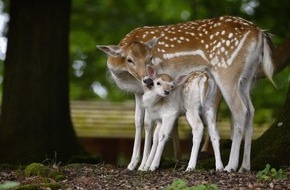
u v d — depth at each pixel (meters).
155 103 11.22
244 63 11.38
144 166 11.35
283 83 23.30
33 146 16.95
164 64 11.80
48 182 10.24
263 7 20.45
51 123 17.25
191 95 11.12
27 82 17.27
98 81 28.38
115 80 12.11
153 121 11.57
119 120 24.58
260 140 12.41
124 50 11.67
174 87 11.16
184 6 25.31
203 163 12.00
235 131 11.22
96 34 25.11
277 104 22.95
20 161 16.23
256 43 11.41
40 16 17.41
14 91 17.28
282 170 10.95
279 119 12.32
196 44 11.74
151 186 9.79
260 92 23.12
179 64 11.78
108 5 25.14
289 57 14.00
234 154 11.16
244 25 11.55
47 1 17.41
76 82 28.31
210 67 11.67
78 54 27.44
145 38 11.94
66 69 17.69
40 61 17.33
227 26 11.59
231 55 11.41
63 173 10.89
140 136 11.80
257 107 23.09
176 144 13.02
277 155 11.76
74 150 17.45
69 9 17.77
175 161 12.32
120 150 24.22
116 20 24.23
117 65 11.77
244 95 11.48
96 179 10.32
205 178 10.19
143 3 25.66
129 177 10.48
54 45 17.44
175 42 11.80
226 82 11.42
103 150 24.20
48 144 17.08
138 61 11.41
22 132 17.05
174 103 11.21
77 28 24.92
